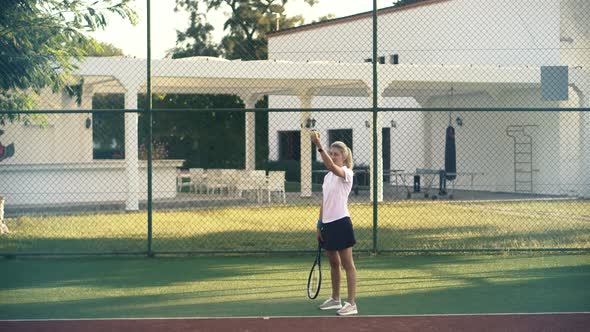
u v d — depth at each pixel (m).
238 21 31.66
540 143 26.38
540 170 26.39
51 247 12.16
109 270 10.00
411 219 17.16
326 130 33.66
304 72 22.00
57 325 6.70
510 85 25.58
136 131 19.69
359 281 9.10
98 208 20.41
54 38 13.21
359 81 23.45
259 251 11.04
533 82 23.84
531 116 26.75
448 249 11.21
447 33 27.05
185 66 20.77
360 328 6.53
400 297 8.06
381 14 28.25
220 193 26.03
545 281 9.07
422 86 25.98
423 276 9.47
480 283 8.94
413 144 30.94
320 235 7.38
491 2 25.95
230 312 7.30
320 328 6.54
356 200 23.47
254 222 16.52
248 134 29.38
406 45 28.06
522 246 12.14
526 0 25.20
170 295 8.26
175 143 36.56
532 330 6.42
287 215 18.30
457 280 9.16
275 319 6.93
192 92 28.25
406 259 10.93
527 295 8.16
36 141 24.39
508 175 27.67
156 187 23.56
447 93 29.41
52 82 13.87
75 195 22.11
